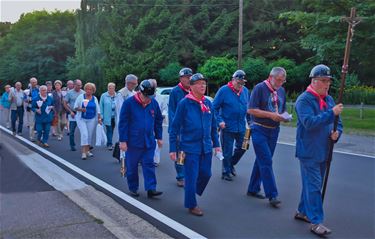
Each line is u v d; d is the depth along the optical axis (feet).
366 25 53.06
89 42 143.54
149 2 136.05
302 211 18.25
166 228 17.53
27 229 17.12
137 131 21.79
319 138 16.38
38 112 40.50
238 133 25.82
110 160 33.06
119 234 16.66
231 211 19.72
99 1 141.18
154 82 23.50
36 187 24.22
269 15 129.70
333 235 16.63
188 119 18.84
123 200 21.62
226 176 25.96
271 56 125.39
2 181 25.79
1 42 216.95
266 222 18.15
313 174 16.61
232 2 134.62
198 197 22.09
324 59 62.39
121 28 136.36
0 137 47.70
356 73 104.12
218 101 25.48
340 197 22.03
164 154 35.58
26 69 180.86
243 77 25.34
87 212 19.36
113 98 38.40
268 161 20.39
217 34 127.95
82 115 34.06
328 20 53.31
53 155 35.55
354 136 45.93
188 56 125.70
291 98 110.32
